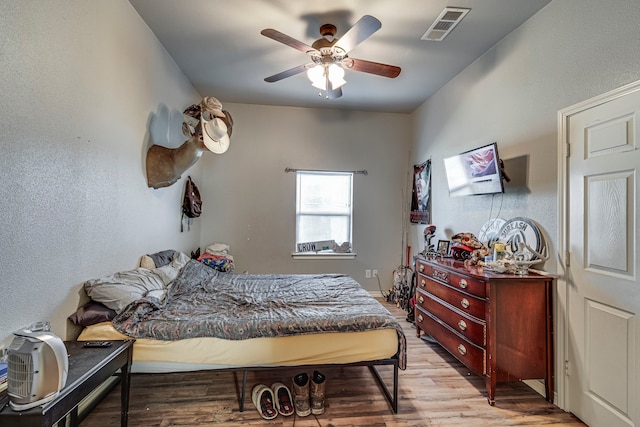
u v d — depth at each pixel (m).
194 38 2.70
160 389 2.13
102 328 1.69
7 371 1.11
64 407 1.13
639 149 1.57
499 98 2.68
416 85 3.65
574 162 1.95
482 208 2.90
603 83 1.76
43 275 1.47
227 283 2.80
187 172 3.63
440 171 3.74
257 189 4.36
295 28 2.53
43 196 1.46
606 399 1.72
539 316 2.08
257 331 1.79
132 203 2.34
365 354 1.88
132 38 2.29
